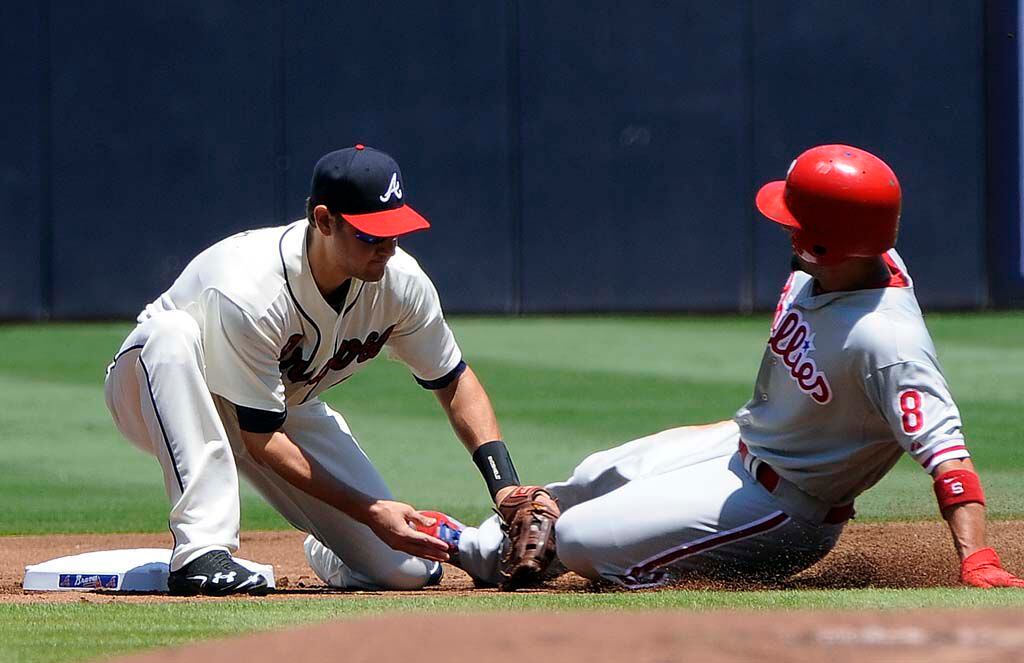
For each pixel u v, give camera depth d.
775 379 14.65
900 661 6.88
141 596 14.57
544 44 57.06
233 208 57.34
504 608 11.35
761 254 56.94
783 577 15.33
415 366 16.62
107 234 57.25
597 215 57.44
